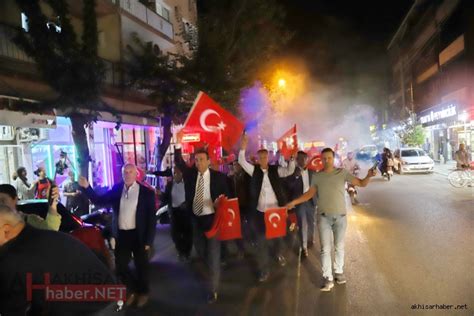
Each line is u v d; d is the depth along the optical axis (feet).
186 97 52.37
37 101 30.96
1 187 15.10
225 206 20.74
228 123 25.44
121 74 51.13
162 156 50.16
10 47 35.14
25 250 9.53
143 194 20.10
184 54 56.08
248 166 23.75
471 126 96.07
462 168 63.57
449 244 28.09
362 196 56.65
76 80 30.63
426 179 77.61
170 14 76.23
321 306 18.60
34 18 30.50
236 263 26.37
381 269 23.44
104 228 26.03
